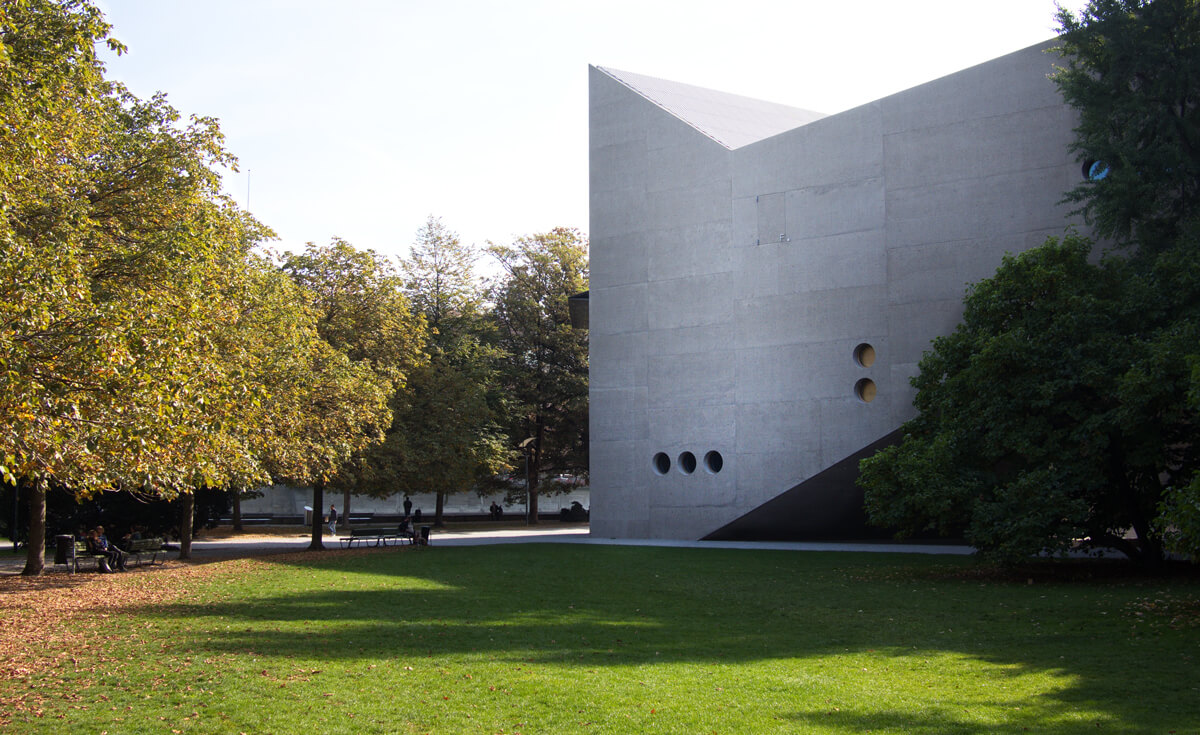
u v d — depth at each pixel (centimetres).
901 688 920
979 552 1956
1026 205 2630
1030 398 1869
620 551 2786
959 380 1964
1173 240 1950
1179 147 1911
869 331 2892
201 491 3312
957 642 1197
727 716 808
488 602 1617
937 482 1897
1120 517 1988
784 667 1033
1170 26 1961
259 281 2283
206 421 1284
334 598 1678
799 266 3055
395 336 3219
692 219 3341
